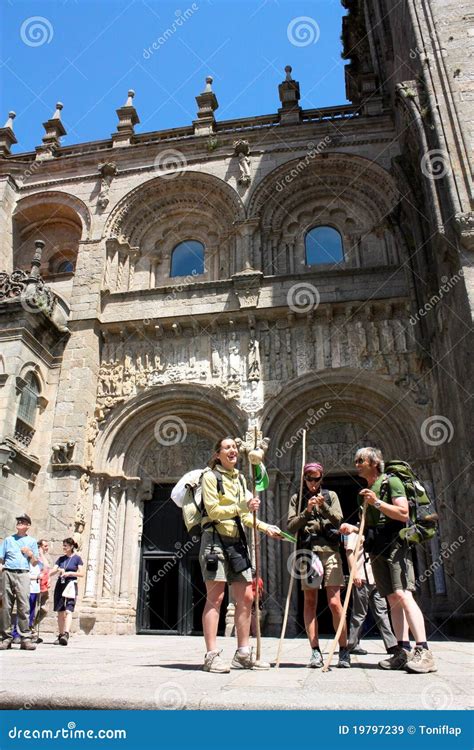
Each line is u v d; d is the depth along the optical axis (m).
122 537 18.81
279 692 3.89
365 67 30.45
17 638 11.35
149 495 19.61
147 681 4.62
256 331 19.97
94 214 23.39
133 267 23.19
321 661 6.41
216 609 5.61
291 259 22.05
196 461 19.61
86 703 3.76
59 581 12.23
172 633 18.22
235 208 22.39
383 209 21.94
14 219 24.69
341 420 19.05
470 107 14.40
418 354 18.19
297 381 18.94
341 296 19.70
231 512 5.72
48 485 18.78
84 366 20.23
